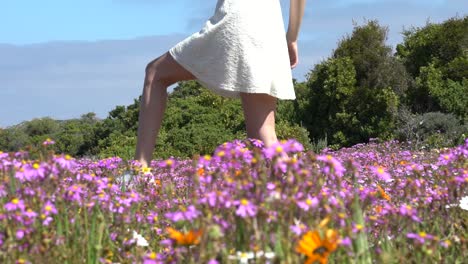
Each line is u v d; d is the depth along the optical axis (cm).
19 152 341
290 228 244
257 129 563
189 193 437
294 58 606
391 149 1438
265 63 551
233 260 240
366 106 2283
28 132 3319
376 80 2384
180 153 1739
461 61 2395
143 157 570
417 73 2602
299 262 223
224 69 550
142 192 443
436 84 2325
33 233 277
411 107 2383
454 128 1991
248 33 548
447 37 2550
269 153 278
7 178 320
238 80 549
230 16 548
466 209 369
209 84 560
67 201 315
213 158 318
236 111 1922
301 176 274
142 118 572
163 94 575
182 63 560
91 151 2364
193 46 558
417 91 2383
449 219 347
